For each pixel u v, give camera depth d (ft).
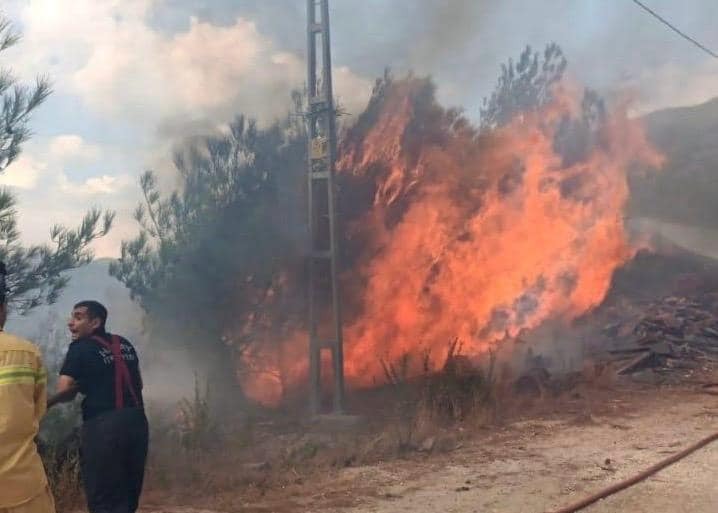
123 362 17.30
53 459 22.68
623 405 38.01
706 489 22.39
